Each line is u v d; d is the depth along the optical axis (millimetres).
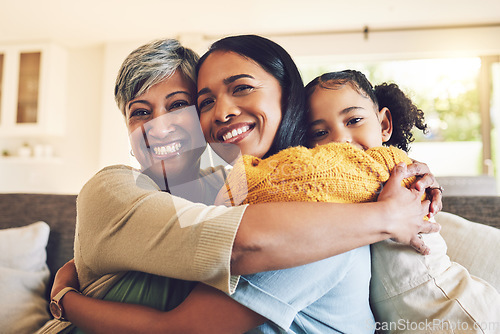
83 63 5113
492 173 4457
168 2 3959
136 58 809
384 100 1018
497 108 4516
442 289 679
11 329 1261
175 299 684
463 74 5410
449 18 4316
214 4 3994
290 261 566
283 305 586
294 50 4688
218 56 789
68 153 5086
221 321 591
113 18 4309
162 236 599
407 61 4832
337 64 4828
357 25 4508
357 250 663
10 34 4738
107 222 667
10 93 4871
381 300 719
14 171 5223
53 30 4613
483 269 963
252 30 4609
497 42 4426
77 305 690
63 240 1521
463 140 5582
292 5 4020
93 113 5055
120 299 694
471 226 1058
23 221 1561
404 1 3939
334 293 641
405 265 693
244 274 584
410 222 651
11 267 1390
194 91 840
